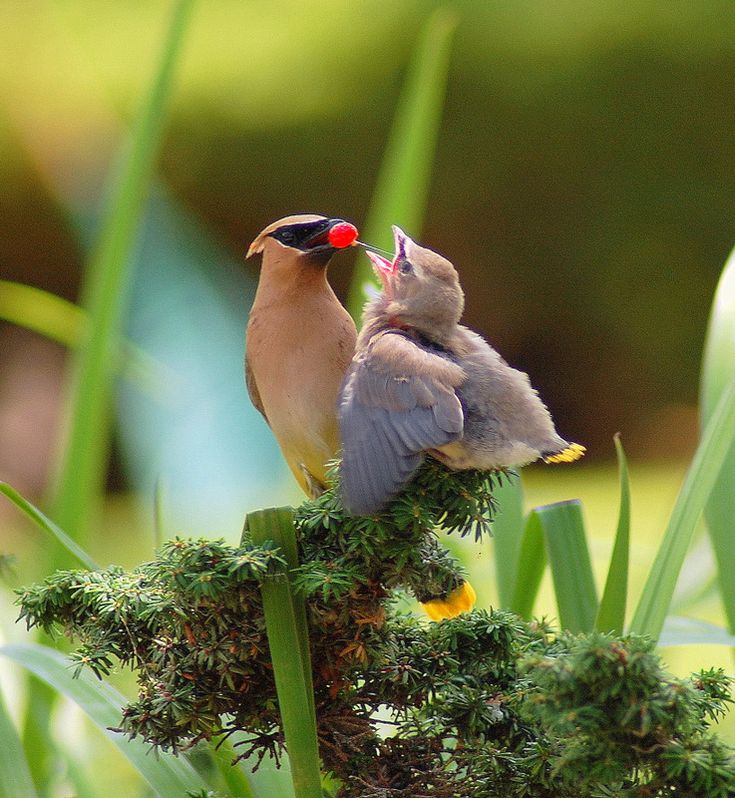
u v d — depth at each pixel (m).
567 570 5.28
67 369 10.25
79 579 5.19
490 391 5.21
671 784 5.14
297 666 5.16
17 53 9.98
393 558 5.18
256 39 10.46
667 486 8.80
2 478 9.63
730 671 5.71
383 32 10.44
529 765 5.17
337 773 5.19
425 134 5.49
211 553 5.16
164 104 5.44
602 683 5.14
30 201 10.24
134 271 5.75
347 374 5.22
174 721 5.18
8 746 5.26
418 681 5.19
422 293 5.24
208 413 5.64
